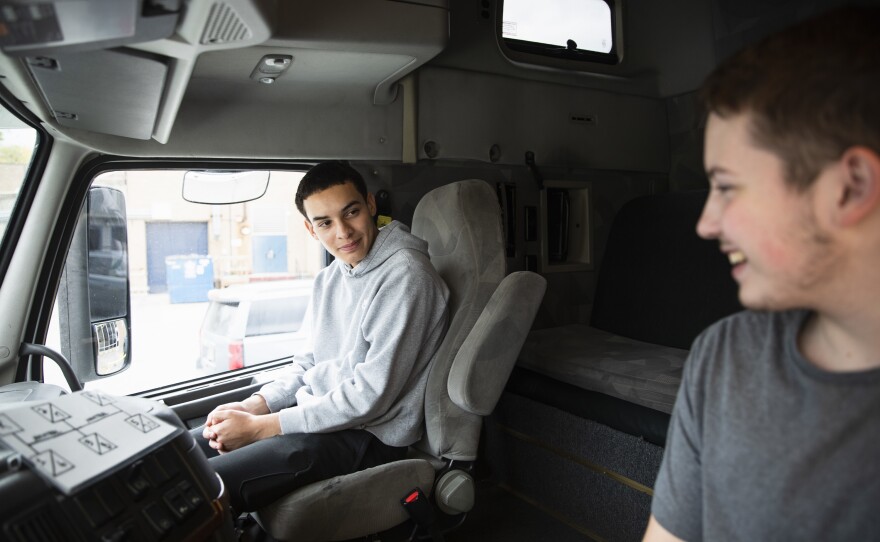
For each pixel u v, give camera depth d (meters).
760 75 0.57
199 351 3.47
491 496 2.70
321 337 2.23
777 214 0.57
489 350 1.91
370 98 2.44
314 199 1.96
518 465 2.67
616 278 3.05
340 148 2.42
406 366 1.88
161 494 0.89
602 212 3.32
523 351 2.65
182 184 2.31
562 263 3.24
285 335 3.31
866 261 0.55
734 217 0.59
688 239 2.76
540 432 2.54
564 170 3.14
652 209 2.97
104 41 1.03
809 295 0.58
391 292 1.93
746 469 0.66
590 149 3.18
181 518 0.90
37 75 1.39
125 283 2.06
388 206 2.57
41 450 0.82
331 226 1.99
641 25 3.33
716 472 0.69
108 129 1.90
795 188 0.55
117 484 0.84
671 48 3.39
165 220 4.43
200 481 0.97
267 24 1.28
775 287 0.59
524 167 2.98
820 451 0.60
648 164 3.43
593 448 2.31
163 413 1.06
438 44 1.92
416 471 1.84
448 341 1.98
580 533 2.39
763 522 0.64
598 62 3.19
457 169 2.76
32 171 1.87
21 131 1.81
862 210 0.53
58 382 2.00
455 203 2.13
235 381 2.36
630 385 2.15
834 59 0.53
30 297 1.89
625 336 2.92
